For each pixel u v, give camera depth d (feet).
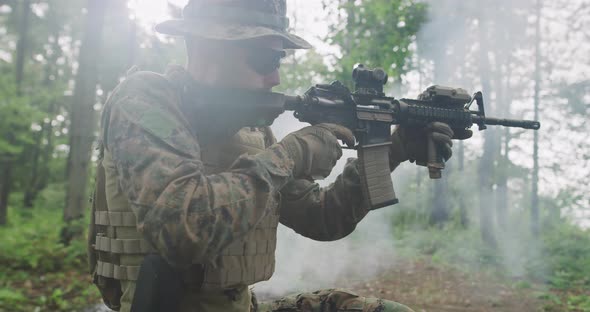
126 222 5.15
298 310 6.57
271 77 5.62
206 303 5.33
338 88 6.24
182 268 4.77
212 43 5.34
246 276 5.43
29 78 74.13
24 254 28.30
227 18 5.27
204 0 5.31
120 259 5.32
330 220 6.74
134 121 4.87
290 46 5.85
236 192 4.81
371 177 6.29
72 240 32.14
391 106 6.61
